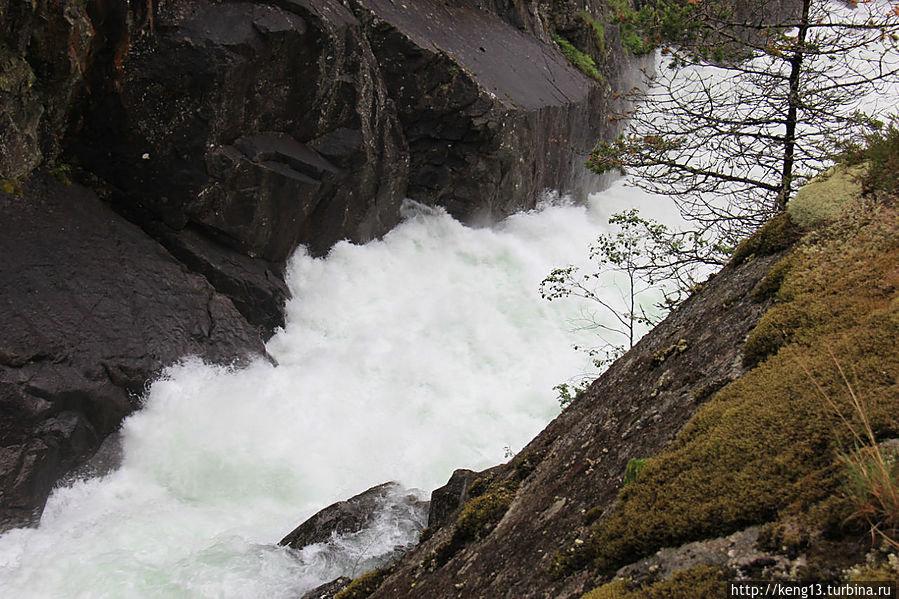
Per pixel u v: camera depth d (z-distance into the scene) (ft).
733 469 8.92
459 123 46.91
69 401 28.58
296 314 40.52
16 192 32.58
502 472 15.43
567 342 42.55
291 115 40.75
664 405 11.89
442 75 46.42
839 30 23.98
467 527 13.20
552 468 13.06
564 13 69.05
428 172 48.08
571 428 14.17
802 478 8.21
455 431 35.12
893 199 12.42
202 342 34.12
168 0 35.81
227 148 37.35
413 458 33.27
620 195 64.75
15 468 26.37
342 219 43.27
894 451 7.87
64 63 33.09
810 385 9.44
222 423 31.94
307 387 35.47
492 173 48.57
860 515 7.32
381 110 45.03
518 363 40.45
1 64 31.22
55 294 30.86
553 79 58.75
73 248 32.94
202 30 35.88
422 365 38.70
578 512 10.78
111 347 30.89
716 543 8.25
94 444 29.55
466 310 43.52
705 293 14.70
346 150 42.27
